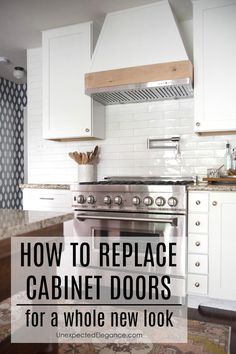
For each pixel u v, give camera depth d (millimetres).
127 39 2639
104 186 2479
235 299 2139
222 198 2160
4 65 3861
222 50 2414
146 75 2477
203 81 2467
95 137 2996
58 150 3400
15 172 4625
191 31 2811
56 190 2824
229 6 2391
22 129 4676
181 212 2246
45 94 3057
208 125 2463
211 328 2025
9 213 1075
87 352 1749
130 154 3066
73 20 2838
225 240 2160
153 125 2979
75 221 2613
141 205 2355
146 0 2525
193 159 2826
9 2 2502
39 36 3143
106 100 2953
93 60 2717
